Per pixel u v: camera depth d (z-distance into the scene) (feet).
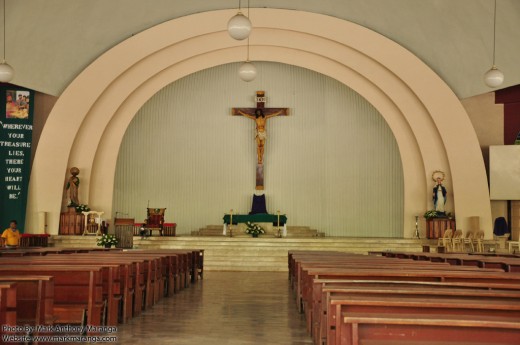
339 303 14.53
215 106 84.48
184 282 47.16
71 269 24.48
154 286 36.63
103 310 27.76
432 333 13.53
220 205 84.02
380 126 83.20
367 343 13.43
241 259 66.95
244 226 77.87
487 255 46.32
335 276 23.18
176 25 66.95
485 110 70.95
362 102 83.66
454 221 70.69
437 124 70.08
